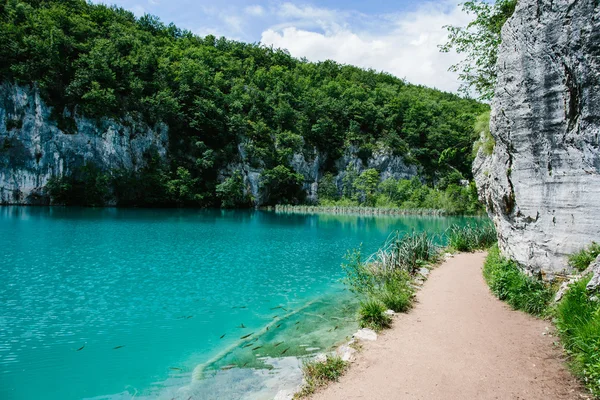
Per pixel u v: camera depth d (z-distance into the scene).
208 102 76.56
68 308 12.02
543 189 9.55
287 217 55.06
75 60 63.03
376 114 103.75
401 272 13.77
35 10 68.31
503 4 18.64
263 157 80.06
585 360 5.88
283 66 121.94
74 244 23.20
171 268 17.92
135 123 66.12
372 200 79.81
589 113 8.31
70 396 6.93
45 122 57.00
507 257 12.01
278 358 8.45
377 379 6.31
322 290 14.71
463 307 10.18
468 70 21.34
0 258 18.70
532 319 8.75
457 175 91.50
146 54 74.81
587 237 8.58
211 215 53.06
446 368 6.54
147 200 63.97
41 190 56.66
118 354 8.80
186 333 10.15
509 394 5.52
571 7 8.40
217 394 6.86
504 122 10.62
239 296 13.74
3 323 10.65
